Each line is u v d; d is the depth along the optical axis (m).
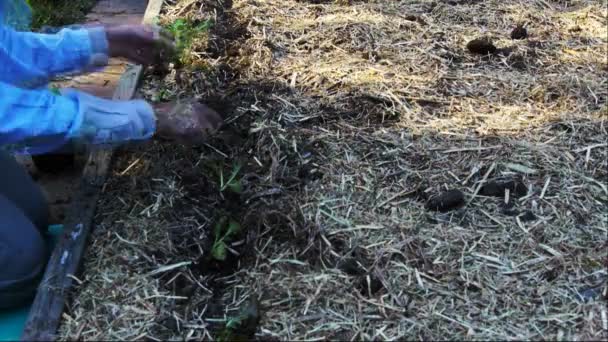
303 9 3.53
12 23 2.47
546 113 2.71
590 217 2.25
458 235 2.21
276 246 2.21
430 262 2.12
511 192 2.36
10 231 2.24
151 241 2.28
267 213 2.29
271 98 2.84
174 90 2.95
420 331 1.94
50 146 2.20
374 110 2.75
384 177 2.44
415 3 3.55
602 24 3.32
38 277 2.29
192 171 2.52
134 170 2.56
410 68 3.02
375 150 2.55
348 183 2.41
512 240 2.18
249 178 2.47
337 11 3.50
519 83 2.90
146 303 2.09
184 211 2.39
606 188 2.35
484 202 2.32
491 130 2.62
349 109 2.77
